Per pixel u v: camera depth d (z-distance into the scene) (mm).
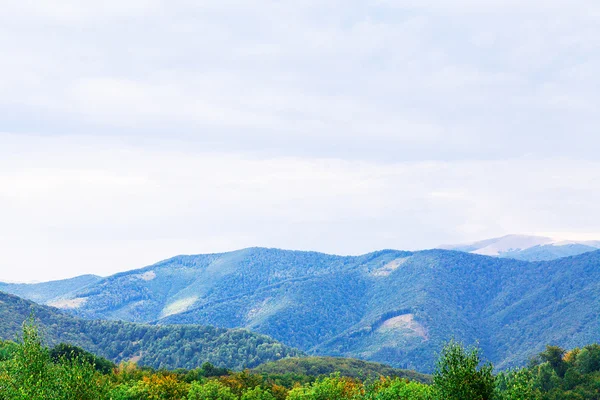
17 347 43000
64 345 101125
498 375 42719
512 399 42000
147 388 70250
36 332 43844
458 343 43219
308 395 71000
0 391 38875
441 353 43062
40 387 39156
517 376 43906
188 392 73875
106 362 109188
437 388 42844
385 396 62656
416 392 60969
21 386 39000
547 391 112312
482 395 41094
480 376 41500
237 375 98062
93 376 42656
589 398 107750
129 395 66625
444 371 42469
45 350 43344
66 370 41781
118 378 84688
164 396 71375
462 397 40562
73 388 40312
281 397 86938
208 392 74875
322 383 73188
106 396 42938
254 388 90500
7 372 41906
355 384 73000
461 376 41188
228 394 77000
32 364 41406
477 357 42125
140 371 101312
